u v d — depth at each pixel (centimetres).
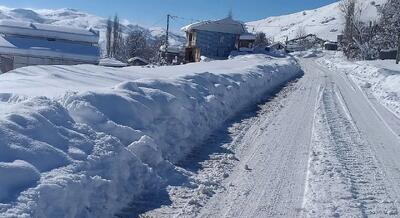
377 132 1391
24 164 561
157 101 1040
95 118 812
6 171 533
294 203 728
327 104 1950
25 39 5031
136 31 9069
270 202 727
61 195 548
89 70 1683
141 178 727
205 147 1048
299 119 1525
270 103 1888
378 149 1151
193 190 758
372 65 4047
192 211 669
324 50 9825
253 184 812
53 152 623
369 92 2647
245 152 1038
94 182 620
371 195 782
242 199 734
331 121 1517
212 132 1209
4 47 4734
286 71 3531
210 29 6191
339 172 899
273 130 1309
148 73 1800
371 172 927
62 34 5166
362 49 6475
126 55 8269
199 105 1266
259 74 2505
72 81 1327
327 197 750
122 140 805
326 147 1116
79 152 661
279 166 936
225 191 769
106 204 621
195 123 1138
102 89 1003
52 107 746
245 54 5853
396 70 3438
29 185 537
